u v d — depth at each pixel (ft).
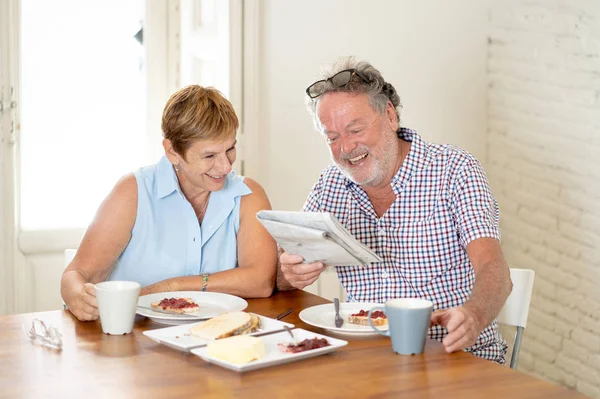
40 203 10.05
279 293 6.66
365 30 10.61
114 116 10.44
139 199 6.63
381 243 6.65
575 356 10.19
